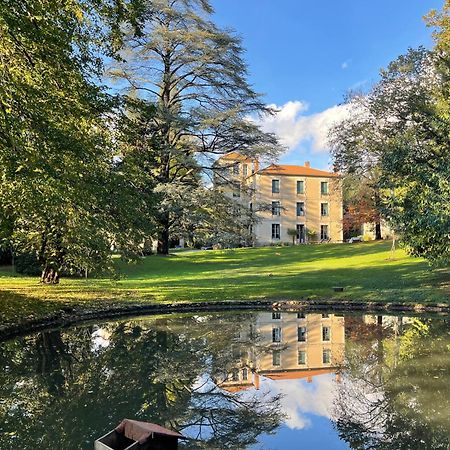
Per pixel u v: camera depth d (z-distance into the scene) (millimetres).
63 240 13180
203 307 12969
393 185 13047
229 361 7758
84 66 9602
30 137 7688
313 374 6969
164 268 23828
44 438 4586
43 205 7852
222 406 5629
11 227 10156
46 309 11047
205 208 23641
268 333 10102
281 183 45188
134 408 5512
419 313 12156
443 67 16438
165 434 3615
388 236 37375
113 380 6668
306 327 10719
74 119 8844
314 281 17125
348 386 6352
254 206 37250
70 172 8078
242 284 17062
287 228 44938
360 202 33000
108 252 12922
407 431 4715
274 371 7145
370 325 10828
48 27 7508
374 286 15312
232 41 22969
